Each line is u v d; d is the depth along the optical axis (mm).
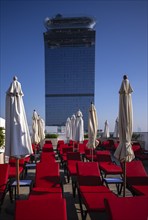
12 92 5117
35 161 11070
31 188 5750
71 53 115375
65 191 7027
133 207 3191
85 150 11336
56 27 118000
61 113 112625
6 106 5242
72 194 6711
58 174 6215
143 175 6328
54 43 115688
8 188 5871
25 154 5066
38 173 6199
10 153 5047
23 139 5086
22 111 5211
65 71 114688
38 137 12102
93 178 6258
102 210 4246
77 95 113250
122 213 3156
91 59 114625
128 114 5387
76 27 119312
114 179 6484
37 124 12375
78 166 6445
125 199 3242
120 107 5480
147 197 3303
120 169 7770
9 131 5129
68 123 18094
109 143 16391
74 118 13273
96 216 5070
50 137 21609
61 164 11109
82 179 6207
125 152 5340
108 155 9289
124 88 5371
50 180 6074
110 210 3174
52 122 112500
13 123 5074
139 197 3289
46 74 115125
